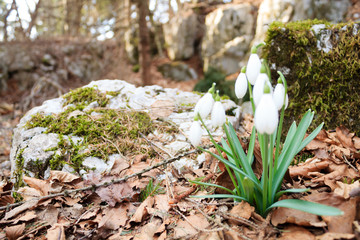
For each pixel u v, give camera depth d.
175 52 9.51
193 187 1.74
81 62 8.48
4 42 7.60
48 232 1.49
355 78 2.19
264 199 1.36
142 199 1.78
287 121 2.51
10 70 7.34
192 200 1.70
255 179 1.43
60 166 2.04
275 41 2.49
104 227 1.53
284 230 1.31
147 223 1.57
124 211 1.64
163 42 10.47
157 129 2.48
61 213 1.70
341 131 2.10
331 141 2.11
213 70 5.84
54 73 7.81
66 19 9.64
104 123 2.43
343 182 1.68
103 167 2.04
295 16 5.08
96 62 8.80
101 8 11.95
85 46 8.91
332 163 1.85
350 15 5.44
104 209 1.66
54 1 12.81
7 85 7.19
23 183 2.00
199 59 9.27
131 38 9.73
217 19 7.43
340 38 2.23
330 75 2.28
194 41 9.52
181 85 8.43
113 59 9.05
